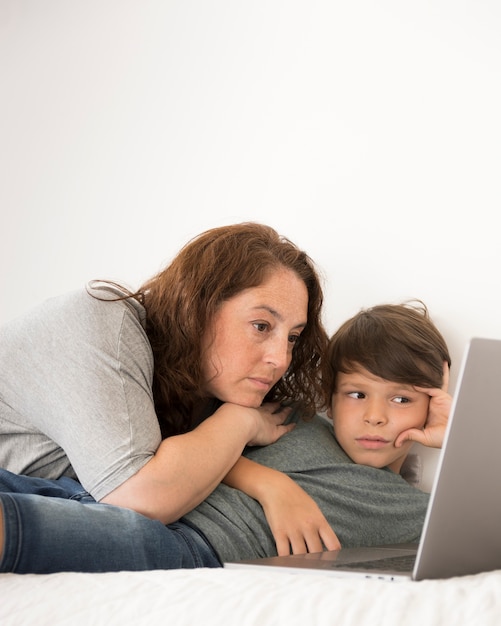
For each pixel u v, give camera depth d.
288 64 1.69
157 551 1.00
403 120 1.55
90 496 1.15
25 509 0.92
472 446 0.79
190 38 1.83
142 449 1.09
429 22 1.54
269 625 0.68
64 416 1.12
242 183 1.73
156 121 1.85
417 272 1.52
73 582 0.82
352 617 0.67
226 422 1.20
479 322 1.45
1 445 1.27
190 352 1.27
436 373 1.38
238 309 1.26
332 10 1.65
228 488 1.19
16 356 1.19
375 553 1.06
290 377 1.47
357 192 1.59
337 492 1.26
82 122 1.95
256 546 1.14
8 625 0.75
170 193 1.81
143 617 0.72
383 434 1.37
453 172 1.49
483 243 1.46
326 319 1.61
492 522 0.83
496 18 1.48
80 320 1.16
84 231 1.92
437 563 0.81
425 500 1.33
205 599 0.73
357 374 1.39
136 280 1.83
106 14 1.94
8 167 2.02
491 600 0.68
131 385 1.14
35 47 2.02
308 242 1.64
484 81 1.48
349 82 1.62
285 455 1.31
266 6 1.73
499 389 0.80
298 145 1.67
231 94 1.76
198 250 1.31
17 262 2.00
